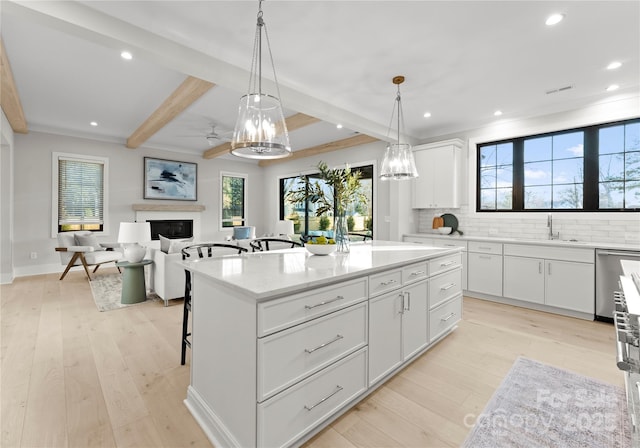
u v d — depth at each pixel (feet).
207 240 24.56
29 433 5.30
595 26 7.64
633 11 7.07
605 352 8.50
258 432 4.39
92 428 5.45
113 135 19.76
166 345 8.78
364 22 7.59
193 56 8.58
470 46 8.59
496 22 7.55
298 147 22.40
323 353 5.30
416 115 14.19
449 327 9.36
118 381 6.93
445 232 15.60
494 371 7.49
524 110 13.50
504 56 9.09
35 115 15.78
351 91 11.56
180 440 5.23
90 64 10.48
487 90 11.46
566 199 12.91
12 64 10.44
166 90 12.55
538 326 10.48
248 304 4.52
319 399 5.25
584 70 9.92
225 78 9.26
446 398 6.41
